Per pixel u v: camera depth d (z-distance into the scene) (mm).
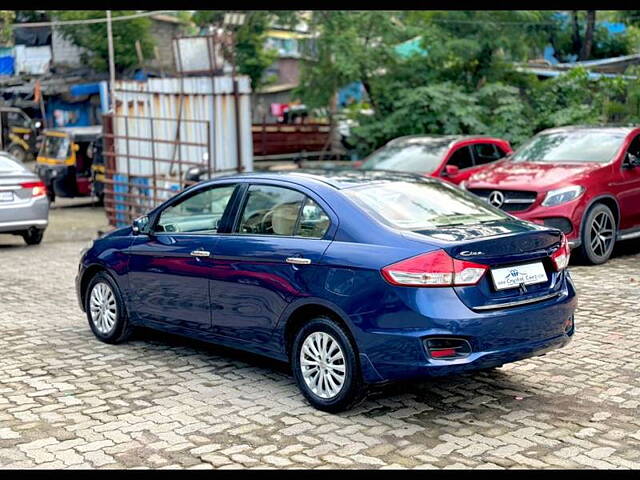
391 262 5230
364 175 6414
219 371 6645
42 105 29438
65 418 5594
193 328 6648
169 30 31828
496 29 21297
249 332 6137
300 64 23453
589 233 10672
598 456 4824
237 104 17281
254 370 6660
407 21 22219
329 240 5656
